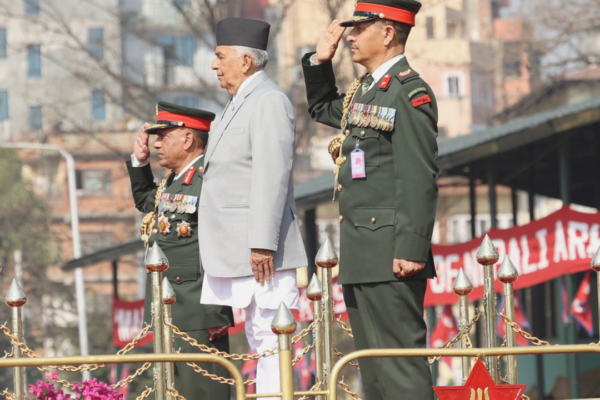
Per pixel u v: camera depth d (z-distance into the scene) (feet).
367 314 22.18
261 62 26.32
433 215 21.50
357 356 19.39
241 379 20.06
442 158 61.72
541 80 138.00
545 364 82.38
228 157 25.61
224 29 26.40
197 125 28.68
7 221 150.20
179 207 27.78
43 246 150.30
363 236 21.98
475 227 79.41
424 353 19.43
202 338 27.17
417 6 22.90
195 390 27.07
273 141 24.76
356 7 23.27
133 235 175.01
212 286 26.20
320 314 22.52
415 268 21.25
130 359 19.92
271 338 25.20
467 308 22.47
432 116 21.76
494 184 67.41
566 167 61.05
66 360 19.89
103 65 123.24
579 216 56.70
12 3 184.44
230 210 25.40
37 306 152.35
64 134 175.32
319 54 24.64
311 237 74.84
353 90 23.38
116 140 171.63
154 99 126.72
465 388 20.07
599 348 19.67
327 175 81.87
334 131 163.22
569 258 56.59
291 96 139.44
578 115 57.98
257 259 24.34
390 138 22.02
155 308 22.40
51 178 177.68
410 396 21.27
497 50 146.61
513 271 21.85
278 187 24.45
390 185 21.93
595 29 123.65
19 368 22.81
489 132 65.36
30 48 134.10
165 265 22.48
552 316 91.40
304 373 60.23
